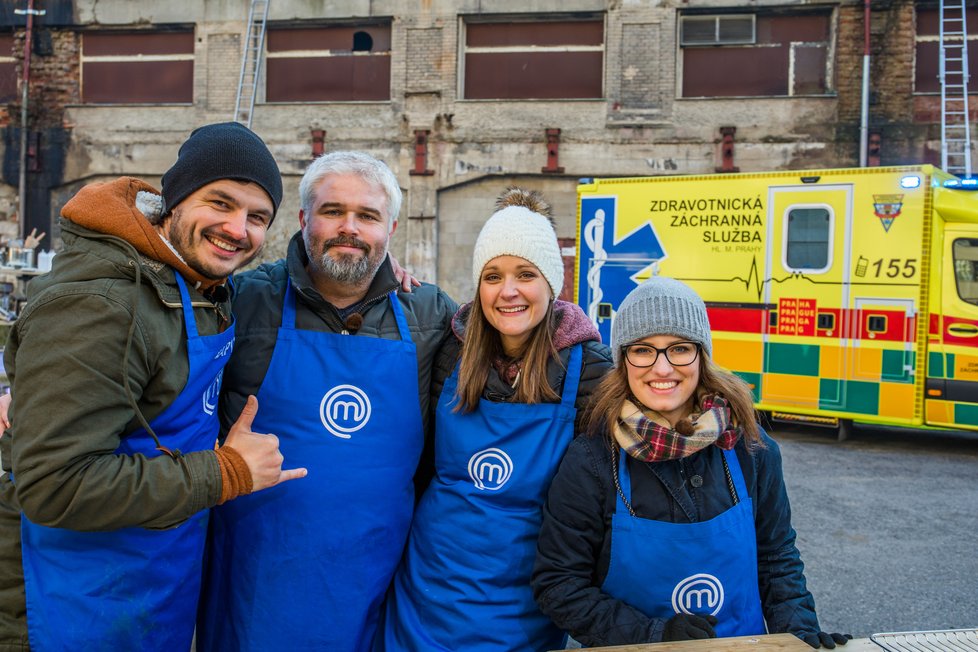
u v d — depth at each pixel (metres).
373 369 2.01
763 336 7.34
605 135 13.12
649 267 7.82
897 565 4.07
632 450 1.79
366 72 14.00
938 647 1.53
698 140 12.85
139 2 14.28
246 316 2.05
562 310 2.16
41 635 1.55
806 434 7.76
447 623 1.93
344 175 2.00
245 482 1.62
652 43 12.97
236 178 1.69
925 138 12.22
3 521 1.64
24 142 14.45
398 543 2.06
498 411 1.98
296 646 1.92
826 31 12.63
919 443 7.34
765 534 1.94
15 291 9.46
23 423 1.44
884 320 6.86
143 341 1.54
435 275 13.64
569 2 13.24
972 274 6.61
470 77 13.76
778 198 7.25
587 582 1.82
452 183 13.52
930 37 12.34
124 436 1.60
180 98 14.55
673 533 1.77
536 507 1.98
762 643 1.55
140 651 1.64
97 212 1.56
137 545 1.63
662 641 1.64
